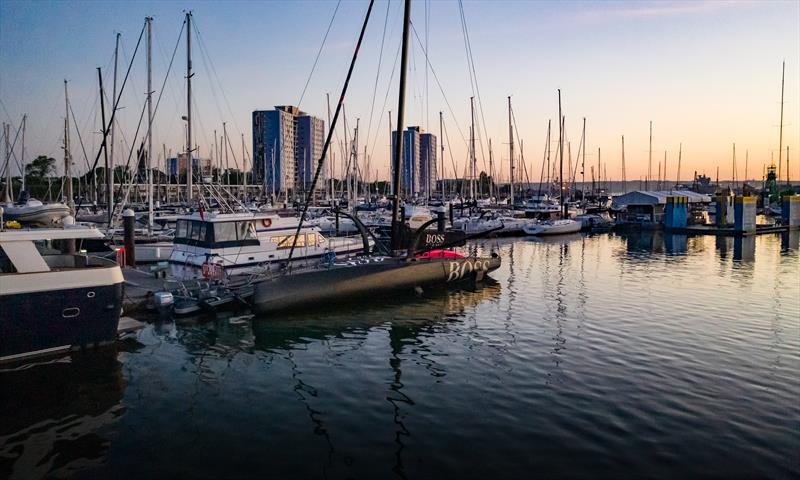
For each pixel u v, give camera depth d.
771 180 75.19
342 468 7.99
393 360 13.03
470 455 8.33
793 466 7.90
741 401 10.25
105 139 32.97
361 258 21.28
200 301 17.06
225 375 12.05
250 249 21.73
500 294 21.14
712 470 7.80
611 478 7.62
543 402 10.31
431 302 19.59
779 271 26.88
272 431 9.24
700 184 110.81
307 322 16.62
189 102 30.52
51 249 15.52
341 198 65.56
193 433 9.20
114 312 13.51
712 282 23.75
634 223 53.66
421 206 52.59
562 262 30.89
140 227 33.47
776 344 13.98
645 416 9.62
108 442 8.91
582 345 14.02
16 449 8.71
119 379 11.77
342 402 10.47
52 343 12.70
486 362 12.77
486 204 61.50
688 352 13.30
